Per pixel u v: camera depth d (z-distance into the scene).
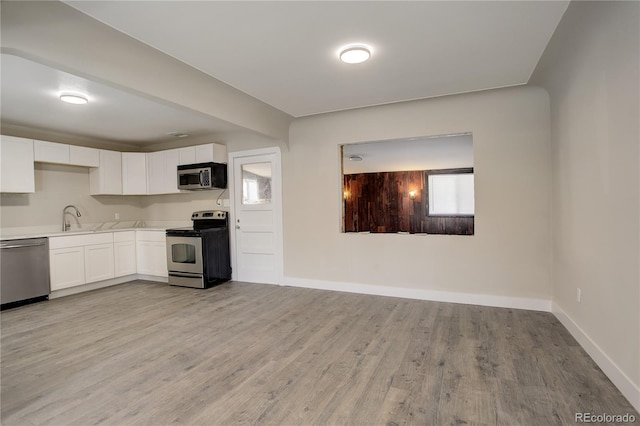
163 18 2.05
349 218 8.97
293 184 4.69
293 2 1.90
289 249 4.75
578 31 2.20
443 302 3.83
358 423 1.73
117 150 5.68
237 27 2.17
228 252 5.18
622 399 1.88
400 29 2.23
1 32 1.83
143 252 5.28
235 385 2.12
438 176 8.20
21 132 4.50
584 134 2.39
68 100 3.37
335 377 2.20
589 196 2.34
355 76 3.01
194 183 5.01
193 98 3.06
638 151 1.71
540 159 3.40
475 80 3.15
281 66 2.79
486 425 1.69
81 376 2.27
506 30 2.25
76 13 1.98
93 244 4.75
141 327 3.19
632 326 1.81
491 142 3.58
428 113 3.85
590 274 2.35
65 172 4.98
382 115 4.09
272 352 2.59
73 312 3.69
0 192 4.09
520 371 2.21
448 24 2.17
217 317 3.44
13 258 3.91
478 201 3.66
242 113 3.71
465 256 3.74
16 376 2.28
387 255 4.14
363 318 3.33
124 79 2.44
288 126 4.64
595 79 2.17
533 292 3.46
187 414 1.84
